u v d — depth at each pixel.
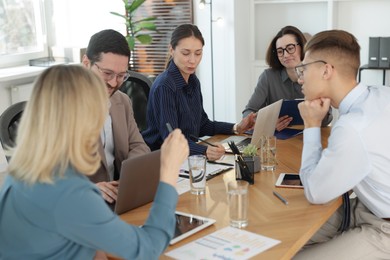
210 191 2.20
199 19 5.05
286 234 1.76
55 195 1.33
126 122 2.64
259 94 3.72
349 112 2.06
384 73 4.67
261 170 2.49
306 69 2.13
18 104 2.49
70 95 1.35
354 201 2.29
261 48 5.31
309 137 2.14
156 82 2.89
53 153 1.34
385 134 1.98
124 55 2.29
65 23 5.18
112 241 1.37
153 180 2.05
